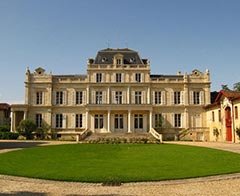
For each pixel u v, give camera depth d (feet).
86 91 201.98
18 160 72.18
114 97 200.54
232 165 62.75
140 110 192.85
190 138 190.19
